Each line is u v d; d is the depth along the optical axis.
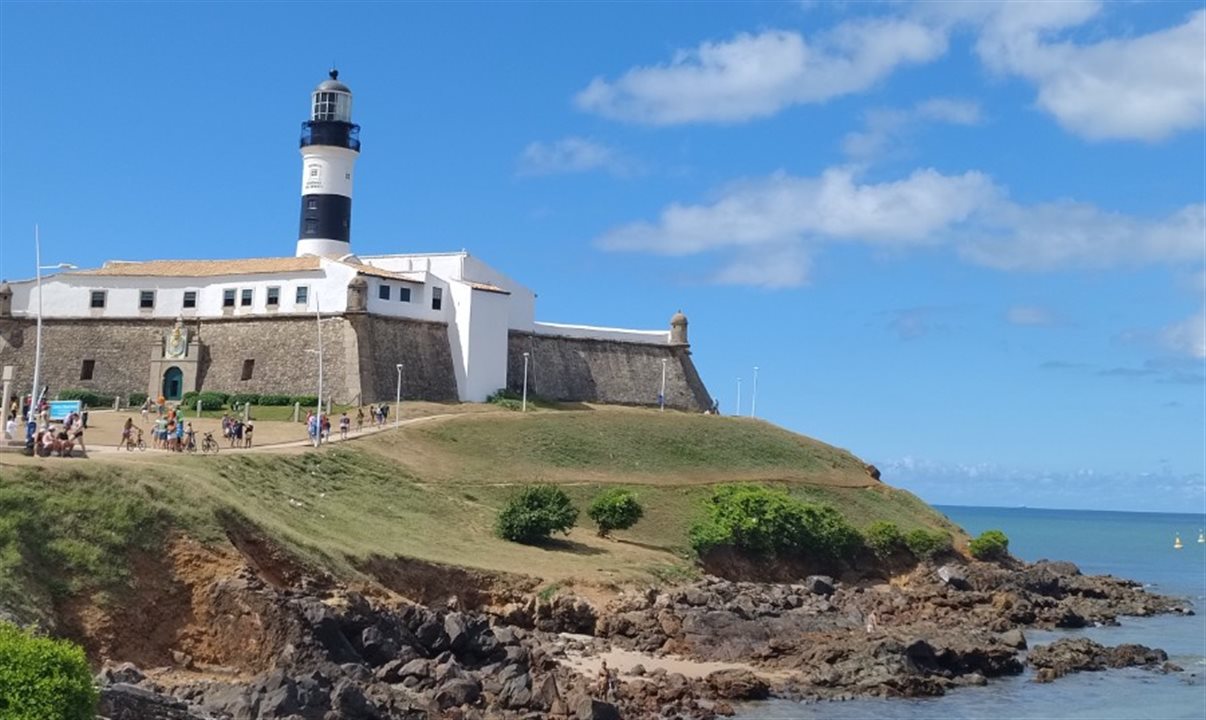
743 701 61.31
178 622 55.75
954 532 121.25
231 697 47.53
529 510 87.25
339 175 128.12
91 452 70.38
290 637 54.81
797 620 79.00
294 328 113.38
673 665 67.62
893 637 72.31
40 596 52.12
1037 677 70.44
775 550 98.94
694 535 95.62
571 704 53.00
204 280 117.00
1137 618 101.88
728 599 83.38
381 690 51.88
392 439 99.38
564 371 131.00
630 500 94.38
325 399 109.25
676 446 117.25
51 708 32.25
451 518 87.56
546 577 77.00
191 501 60.47
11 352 118.12
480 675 57.62
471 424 108.56
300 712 46.22
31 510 55.09
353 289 111.50
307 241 127.50
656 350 139.25
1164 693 67.19
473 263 126.81
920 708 61.62
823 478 121.44
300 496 78.44
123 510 57.50
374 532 76.62
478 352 119.50
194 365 113.88
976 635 78.12
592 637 72.06
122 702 41.31
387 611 60.72
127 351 116.50
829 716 58.78
